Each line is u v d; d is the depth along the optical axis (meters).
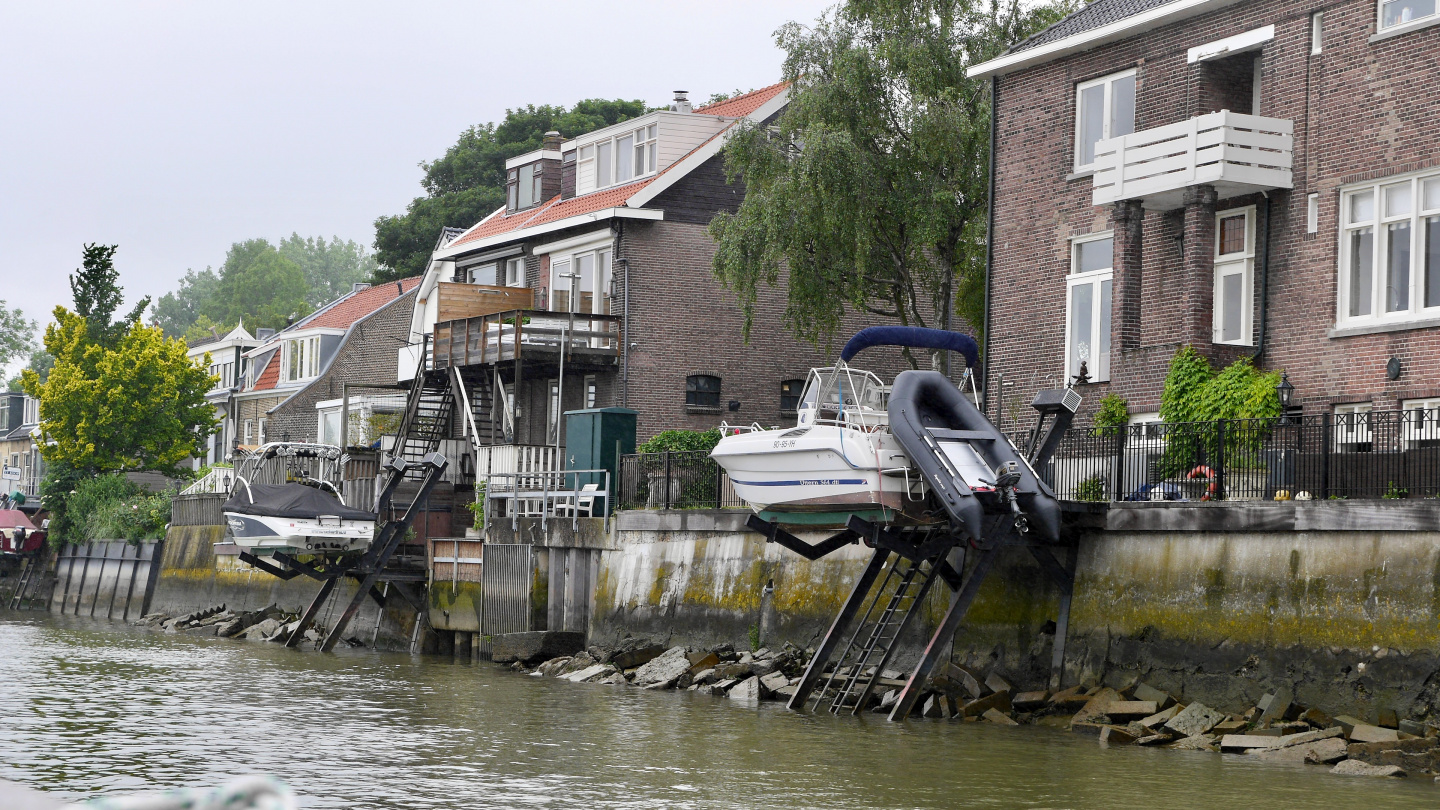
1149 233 24.17
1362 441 17.78
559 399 35.34
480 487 32.53
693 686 23.11
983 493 18.03
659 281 37.34
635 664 25.09
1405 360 20.16
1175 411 22.17
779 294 38.59
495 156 74.88
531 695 22.25
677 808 12.63
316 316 64.19
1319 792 13.34
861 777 14.24
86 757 15.16
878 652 21.36
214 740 16.66
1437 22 20.03
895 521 19.31
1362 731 15.07
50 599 52.91
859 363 38.94
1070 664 18.78
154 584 45.53
